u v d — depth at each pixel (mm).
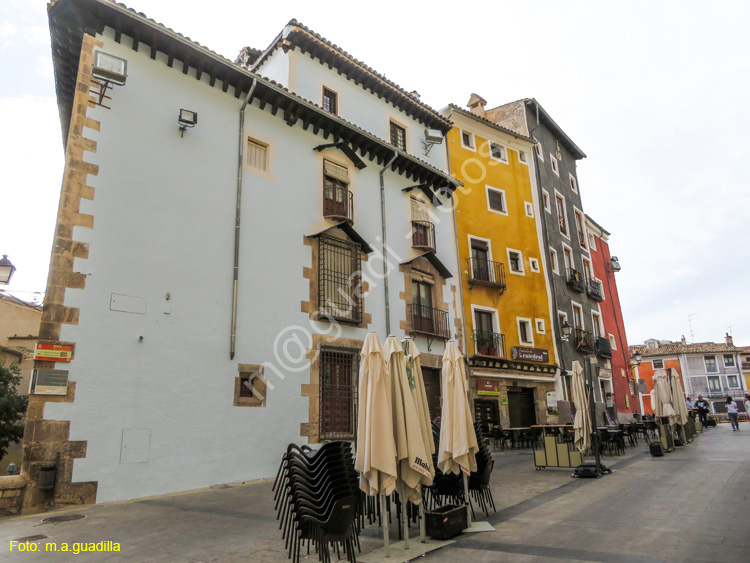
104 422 8875
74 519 7168
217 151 12000
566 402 17250
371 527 6574
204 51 11547
